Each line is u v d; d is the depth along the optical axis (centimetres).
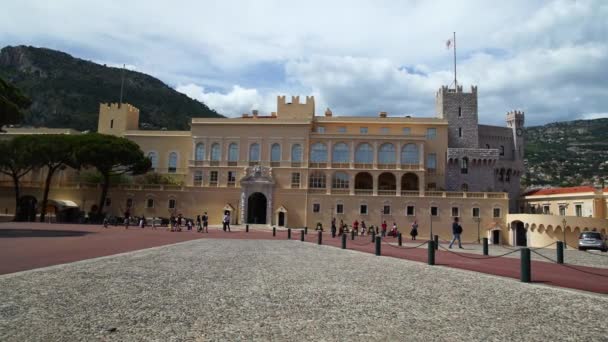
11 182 8725
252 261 2308
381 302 1249
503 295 1401
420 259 2686
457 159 8681
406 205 7862
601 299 1337
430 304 1236
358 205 7950
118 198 8394
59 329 877
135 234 4591
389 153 8206
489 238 7581
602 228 6450
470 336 905
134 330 887
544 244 6744
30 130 9300
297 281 1620
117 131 9238
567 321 1052
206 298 1237
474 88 9394
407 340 867
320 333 904
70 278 1514
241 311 1086
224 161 8438
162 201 8325
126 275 1636
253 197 8494
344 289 1462
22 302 1105
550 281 1759
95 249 2691
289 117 9044
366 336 889
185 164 8875
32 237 3544
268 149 8381
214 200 8275
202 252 2770
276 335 880
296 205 8094
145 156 8662
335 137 8294
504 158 10188
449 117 9356
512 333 937
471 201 7756
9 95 5259
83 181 8725
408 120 8825
